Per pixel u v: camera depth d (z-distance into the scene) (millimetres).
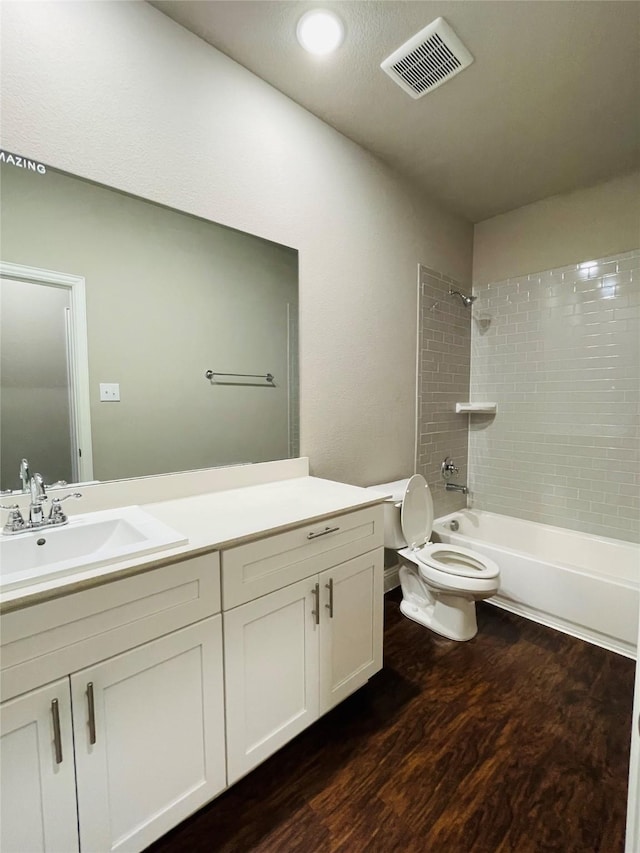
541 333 2744
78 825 861
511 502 2947
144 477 1463
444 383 2863
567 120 1932
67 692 831
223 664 1088
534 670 1770
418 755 1339
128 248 1400
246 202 1683
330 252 2023
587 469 2578
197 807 1052
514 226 2844
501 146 2133
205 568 1037
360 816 1144
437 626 2068
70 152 1243
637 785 583
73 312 1300
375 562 1564
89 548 1176
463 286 2998
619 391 2430
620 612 1876
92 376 1350
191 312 1575
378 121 1942
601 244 2465
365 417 2273
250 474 1751
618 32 1446
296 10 1378
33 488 1146
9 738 772
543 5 1353
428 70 1628
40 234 1221
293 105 1815
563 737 1408
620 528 2459
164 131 1435
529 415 2826
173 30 1431
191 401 1596
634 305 2354
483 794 1204
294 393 1927
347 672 1467
